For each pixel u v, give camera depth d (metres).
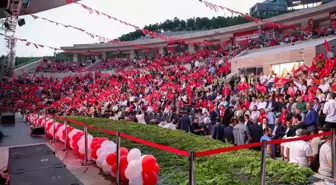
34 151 6.43
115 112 23.89
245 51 35.66
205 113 15.77
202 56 44.56
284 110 11.52
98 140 8.59
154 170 6.33
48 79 49.31
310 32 33.50
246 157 8.26
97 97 30.88
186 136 11.96
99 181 7.00
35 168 5.05
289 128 10.25
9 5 19.14
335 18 34.34
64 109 28.16
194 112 17.72
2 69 46.00
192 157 4.58
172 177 7.06
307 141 8.27
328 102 10.60
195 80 28.27
